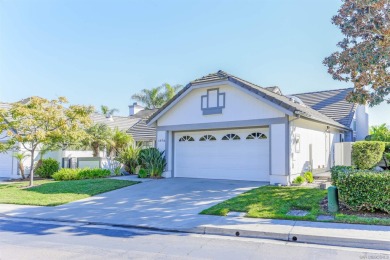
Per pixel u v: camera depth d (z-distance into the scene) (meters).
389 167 16.25
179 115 15.91
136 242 6.17
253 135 14.06
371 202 7.72
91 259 5.13
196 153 15.79
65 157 20.09
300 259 5.06
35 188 13.84
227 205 8.99
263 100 12.80
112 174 18.47
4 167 20.67
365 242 5.73
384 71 10.30
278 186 11.84
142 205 9.78
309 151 15.09
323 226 6.77
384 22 9.93
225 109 14.33
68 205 10.21
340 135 20.53
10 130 14.85
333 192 8.01
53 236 6.71
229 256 5.24
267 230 6.54
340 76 11.31
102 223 7.87
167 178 15.70
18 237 6.66
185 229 7.04
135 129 23.69
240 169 14.35
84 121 15.74
